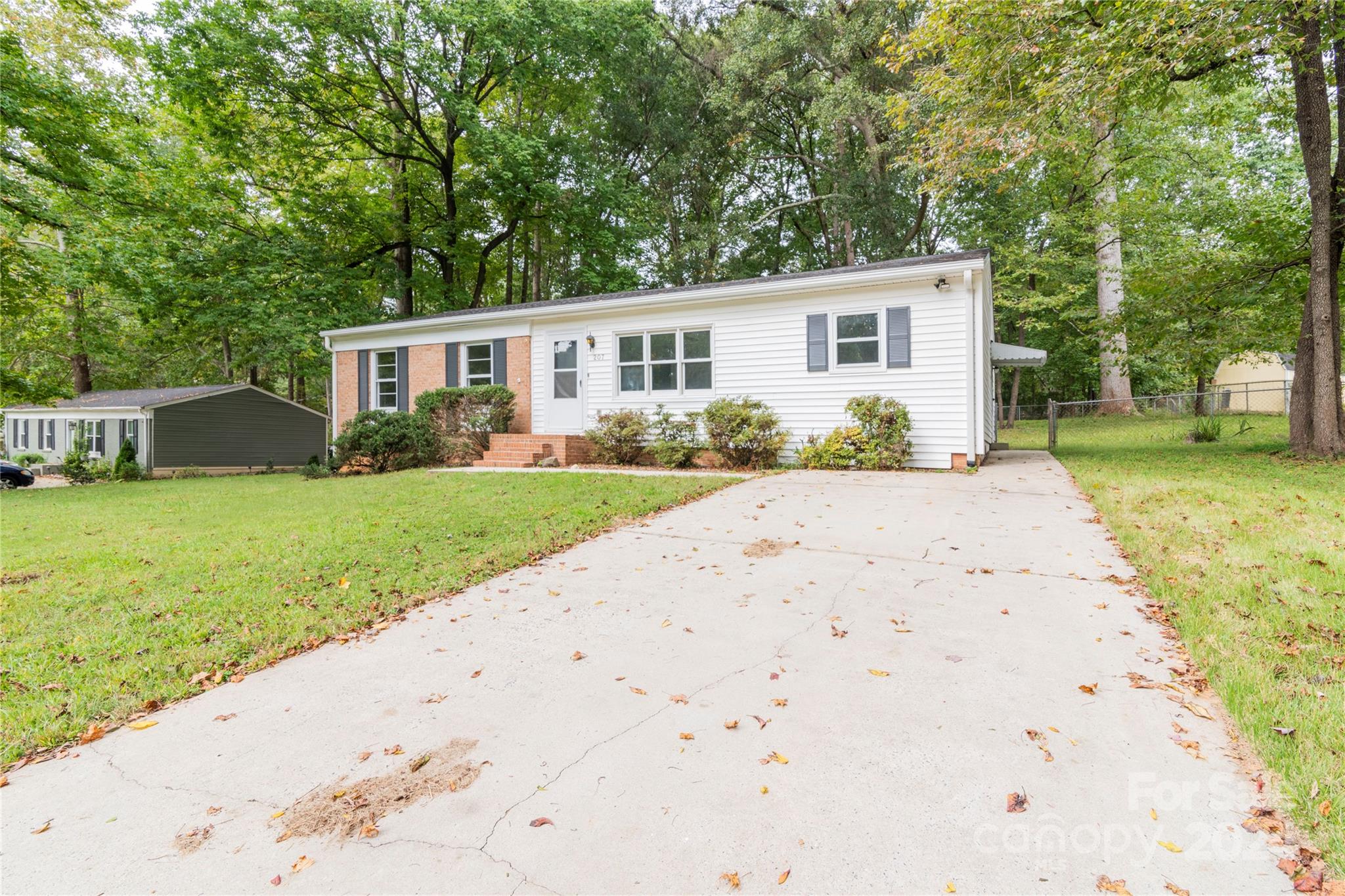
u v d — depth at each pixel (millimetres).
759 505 7039
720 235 23109
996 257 22031
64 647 3549
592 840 1949
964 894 1683
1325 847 1776
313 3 16891
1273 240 12000
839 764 2295
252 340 23672
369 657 3428
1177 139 18766
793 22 20297
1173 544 4926
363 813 2121
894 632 3484
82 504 9594
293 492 9875
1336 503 6297
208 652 3465
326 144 20250
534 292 27609
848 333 10562
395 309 29891
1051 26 8680
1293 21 8477
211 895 1775
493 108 24594
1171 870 1732
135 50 17172
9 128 13234
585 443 12570
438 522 6559
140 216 16031
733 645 3418
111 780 2361
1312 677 2742
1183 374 24703
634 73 22703
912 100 11289
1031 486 7926
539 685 3027
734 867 1812
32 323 22203
